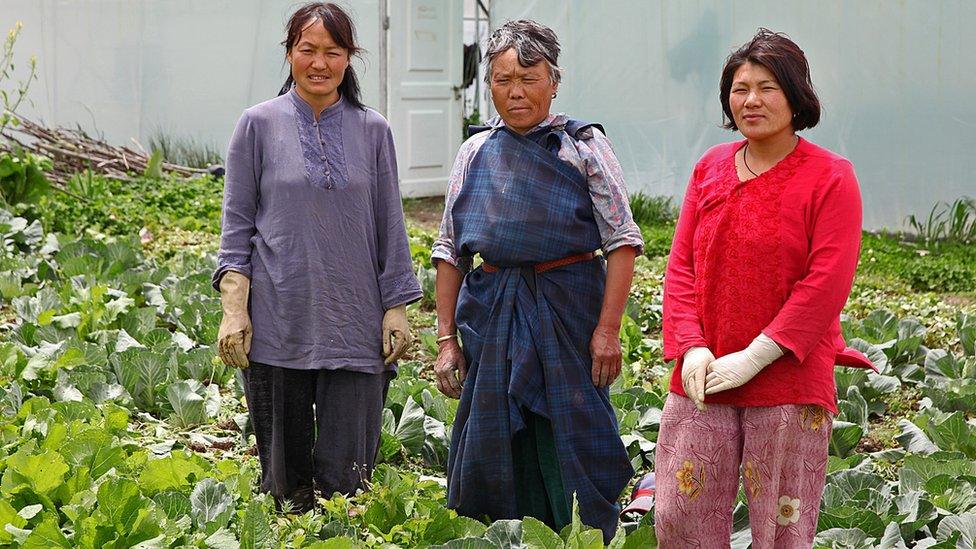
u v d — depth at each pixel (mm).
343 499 4020
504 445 3799
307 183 4148
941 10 10898
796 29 11617
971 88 10836
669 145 12523
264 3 14398
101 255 8531
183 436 5410
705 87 12195
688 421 3375
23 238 9242
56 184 12508
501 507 3879
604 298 3811
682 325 3371
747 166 3355
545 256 3760
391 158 4371
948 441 5129
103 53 14867
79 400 5430
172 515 3877
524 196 3738
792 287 3258
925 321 7793
